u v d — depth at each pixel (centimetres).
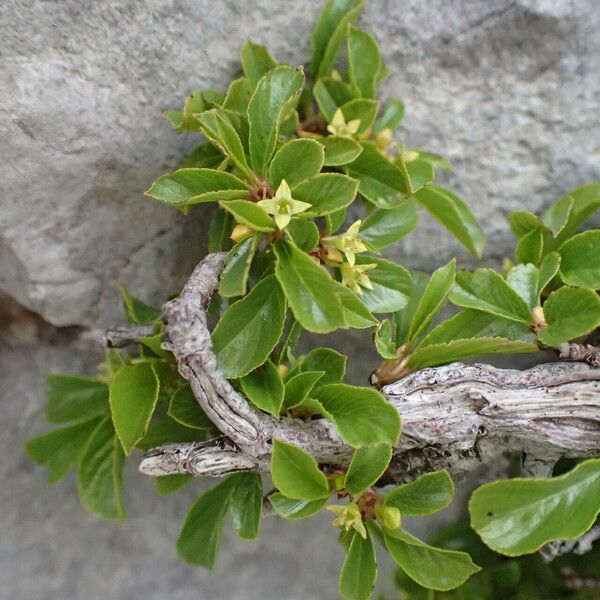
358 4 23
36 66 22
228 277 22
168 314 21
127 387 22
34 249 25
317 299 21
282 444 21
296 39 24
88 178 24
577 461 25
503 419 22
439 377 22
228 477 24
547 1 24
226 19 23
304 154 22
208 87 24
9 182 24
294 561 29
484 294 23
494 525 21
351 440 21
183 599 29
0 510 28
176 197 22
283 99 22
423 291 24
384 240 23
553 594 26
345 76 24
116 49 23
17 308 27
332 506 22
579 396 22
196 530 24
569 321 22
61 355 28
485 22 24
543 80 25
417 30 24
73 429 25
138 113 23
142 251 25
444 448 22
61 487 29
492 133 25
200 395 21
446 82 25
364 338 26
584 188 24
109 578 29
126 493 28
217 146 22
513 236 25
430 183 24
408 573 22
